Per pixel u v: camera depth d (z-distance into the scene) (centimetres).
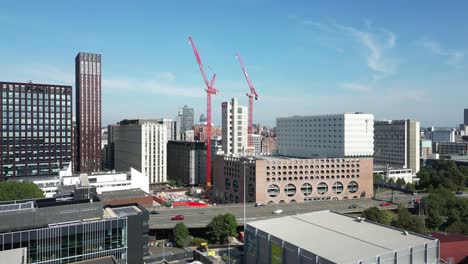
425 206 17112
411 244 8744
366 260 7869
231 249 13300
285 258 9238
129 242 10319
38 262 9162
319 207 18725
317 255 8131
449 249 10756
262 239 10200
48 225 9481
